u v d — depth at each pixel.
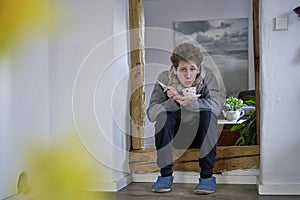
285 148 2.50
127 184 2.85
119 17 2.77
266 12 2.48
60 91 2.64
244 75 5.87
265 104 2.51
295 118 2.48
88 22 2.66
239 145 2.90
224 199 2.38
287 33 2.47
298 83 2.47
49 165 0.28
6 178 1.52
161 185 2.60
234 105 3.84
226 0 5.93
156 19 6.17
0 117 1.71
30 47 0.29
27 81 2.02
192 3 6.04
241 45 5.89
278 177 2.51
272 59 2.49
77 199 0.28
